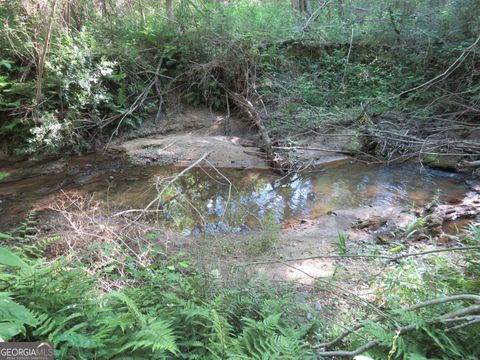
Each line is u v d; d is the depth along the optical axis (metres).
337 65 10.47
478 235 3.84
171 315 2.69
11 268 2.95
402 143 7.84
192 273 3.71
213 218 5.64
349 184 6.79
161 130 9.29
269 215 5.71
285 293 3.29
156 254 4.24
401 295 3.23
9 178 7.19
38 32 7.88
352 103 9.62
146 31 9.78
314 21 12.00
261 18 11.47
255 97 9.45
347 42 10.73
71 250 3.89
